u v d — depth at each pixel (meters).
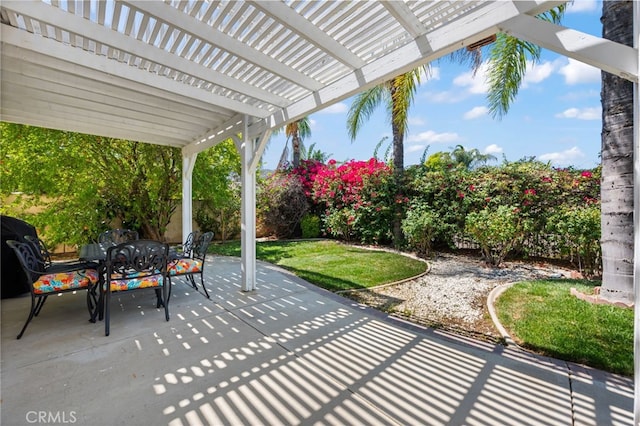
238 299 3.81
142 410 1.78
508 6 1.87
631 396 1.90
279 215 9.54
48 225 5.55
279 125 3.76
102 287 3.11
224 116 4.40
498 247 5.48
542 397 1.90
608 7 3.19
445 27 2.15
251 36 2.51
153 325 3.01
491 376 2.13
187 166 6.00
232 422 1.70
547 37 1.76
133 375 2.14
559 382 2.05
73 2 2.13
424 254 6.32
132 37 2.46
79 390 1.96
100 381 2.06
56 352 2.45
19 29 2.38
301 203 9.60
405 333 2.85
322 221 9.39
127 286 3.01
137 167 6.85
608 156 3.22
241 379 2.10
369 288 4.26
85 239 6.04
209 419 1.72
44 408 1.78
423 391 1.97
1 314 3.27
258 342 2.66
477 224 5.32
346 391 1.98
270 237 9.91
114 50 2.70
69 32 2.20
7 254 3.82
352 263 5.72
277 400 1.89
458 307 3.52
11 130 5.19
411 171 7.23
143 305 3.59
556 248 5.14
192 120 4.48
